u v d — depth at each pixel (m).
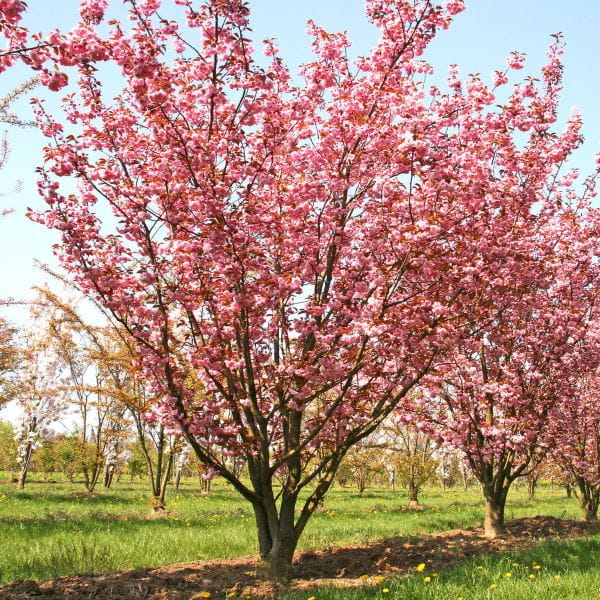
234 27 6.72
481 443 11.52
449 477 44.28
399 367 7.79
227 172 7.41
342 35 8.47
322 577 7.63
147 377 7.45
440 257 7.61
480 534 11.61
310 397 7.61
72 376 25.09
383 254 8.25
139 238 7.44
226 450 7.35
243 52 6.82
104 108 7.74
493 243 8.16
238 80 7.04
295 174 8.27
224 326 7.68
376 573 7.72
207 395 7.89
